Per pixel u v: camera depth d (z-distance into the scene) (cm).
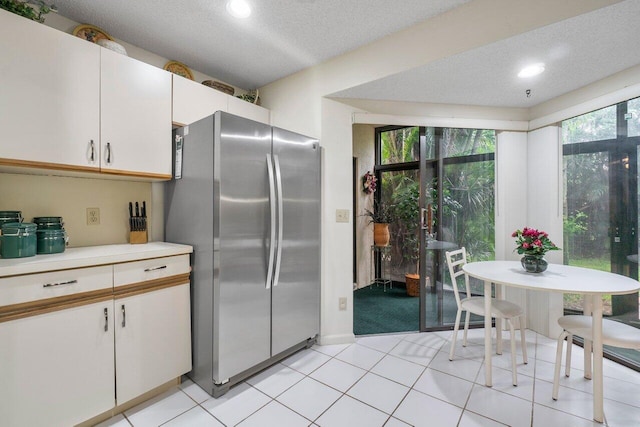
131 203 208
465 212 288
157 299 168
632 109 208
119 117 175
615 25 157
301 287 224
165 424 149
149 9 178
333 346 243
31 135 143
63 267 133
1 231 142
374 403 167
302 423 151
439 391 178
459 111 270
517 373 198
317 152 237
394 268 445
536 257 192
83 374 140
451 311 288
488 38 173
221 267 169
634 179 209
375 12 184
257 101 289
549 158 255
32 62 143
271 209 194
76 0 169
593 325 154
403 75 210
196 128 184
